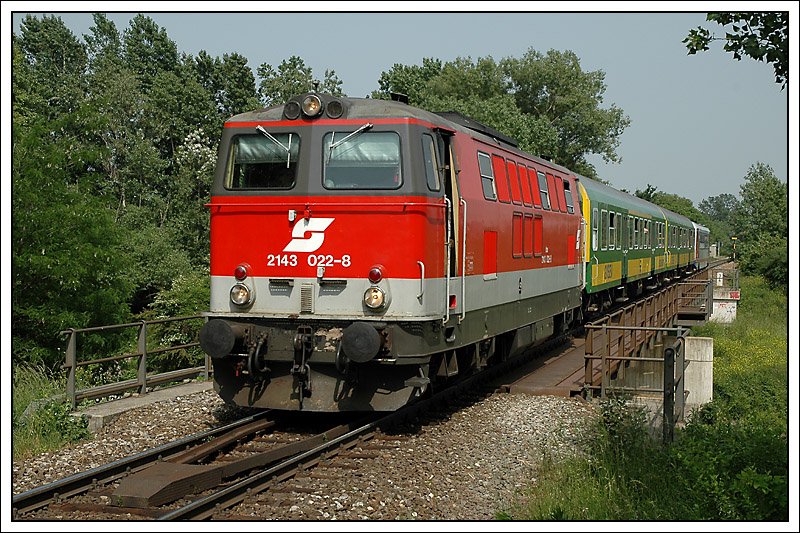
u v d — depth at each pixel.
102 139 42.34
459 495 8.06
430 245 10.09
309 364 10.30
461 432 10.59
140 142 43.03
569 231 17.67
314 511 7.33
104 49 56.56
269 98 49.41
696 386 15.23
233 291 10.31
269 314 10.18
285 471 8.41
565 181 17.88
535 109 62.72
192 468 8.10
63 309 18.08
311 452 8.86
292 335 10.17
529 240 14.40
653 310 21.33
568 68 61.97
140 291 35.00
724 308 34.28
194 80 46.94
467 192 11.26
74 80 44.41
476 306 11.68
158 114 45.44
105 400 12.30
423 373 10.20
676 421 11.55
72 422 10.37
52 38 54.53
